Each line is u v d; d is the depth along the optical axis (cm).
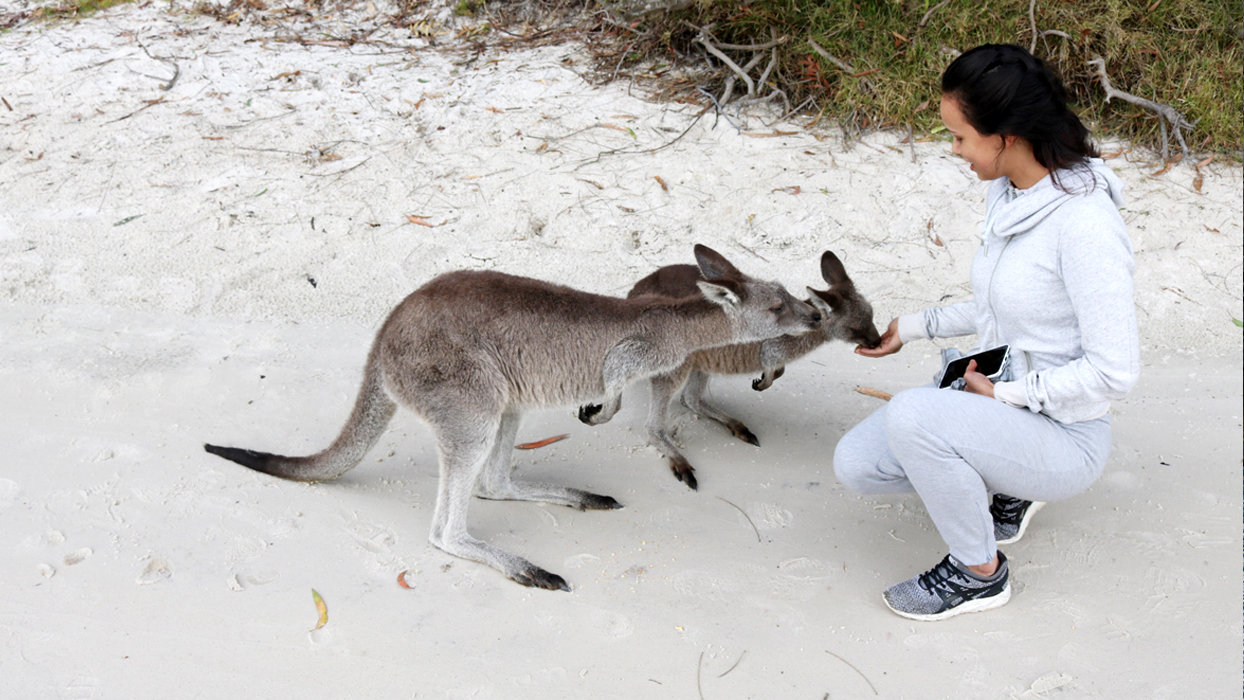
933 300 562
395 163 667
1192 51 718
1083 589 332
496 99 728
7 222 599
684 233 617
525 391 366
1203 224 627
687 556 353
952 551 310
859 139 693
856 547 359
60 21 820
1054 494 304
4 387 449
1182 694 284
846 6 730
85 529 352
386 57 785
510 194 641
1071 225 268
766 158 675
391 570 339
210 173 653
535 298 361
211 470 393
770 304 396
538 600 327
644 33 770
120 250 582
